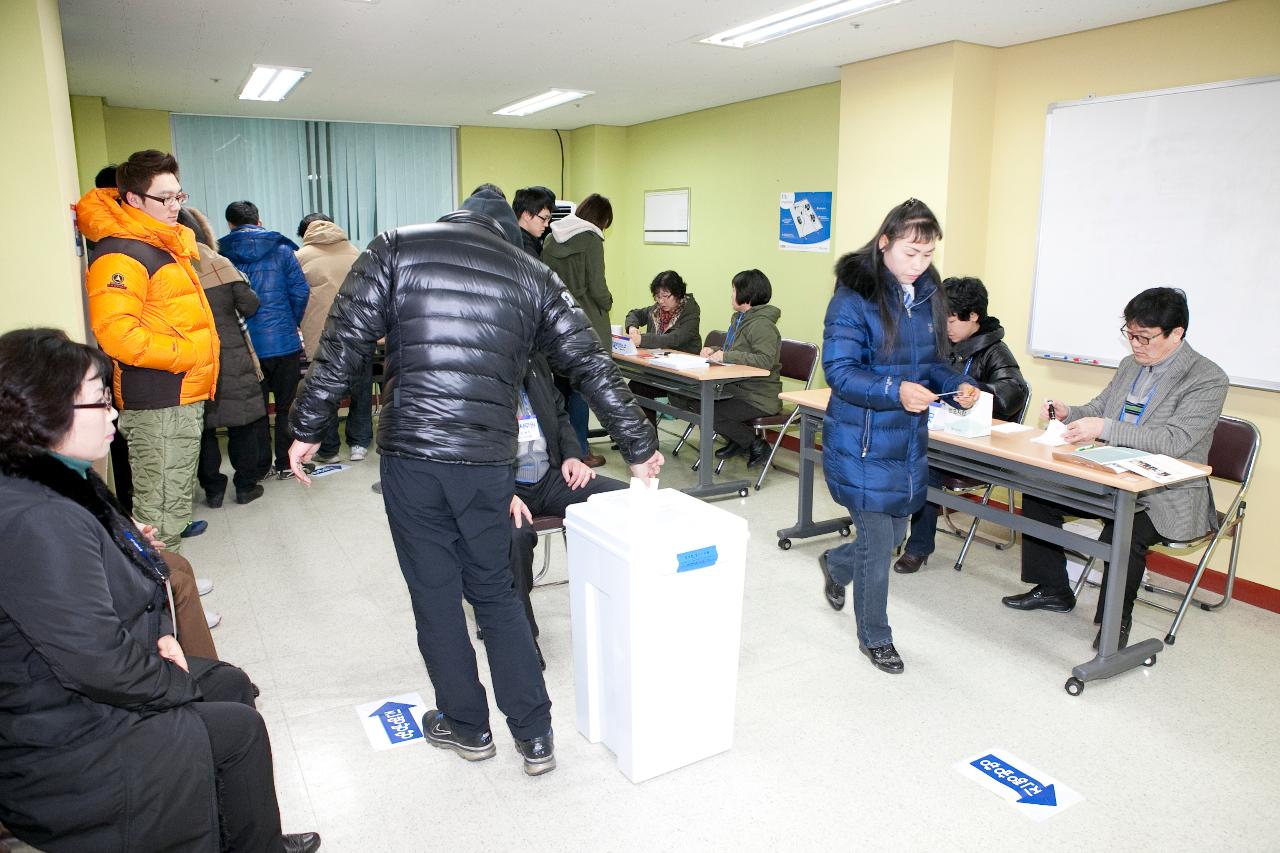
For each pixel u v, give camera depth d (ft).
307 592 11.14
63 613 4.32
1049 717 8.36
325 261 17.39
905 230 7.66
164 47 13.79
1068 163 12.78
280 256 15.33
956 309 11.54
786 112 18.24
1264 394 10.97
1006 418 11.66
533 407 8.63
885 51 13.96
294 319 15.87
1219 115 10.93
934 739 7.98
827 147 17.35
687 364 15.26
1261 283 10.75
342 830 6.71
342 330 6.39
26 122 9.09
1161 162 11.62
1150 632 10.29
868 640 9.13
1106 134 12.25
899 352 8.16
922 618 10.53
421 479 6.35
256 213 15.69
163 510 10.16
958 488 11.68
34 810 4.55
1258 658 9.61
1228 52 10.81
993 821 6.86
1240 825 6.84
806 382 15.99
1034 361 13.82
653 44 13.61
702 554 6.84
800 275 18.51
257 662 9.30
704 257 21.42
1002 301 14.17
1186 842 6.65
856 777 7.40
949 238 13.79
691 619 7.04
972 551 12.87
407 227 6.58
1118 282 12.34
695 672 7.25
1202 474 8.57
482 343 6.34
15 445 4.51
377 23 12.29
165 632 5.49
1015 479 9.68
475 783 7.27
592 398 7.13
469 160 24.02
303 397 6.48
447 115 21.81
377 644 9.73
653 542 6.57
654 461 7.31
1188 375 9.59
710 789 7.22
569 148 25.17
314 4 11.27
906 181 14.20
